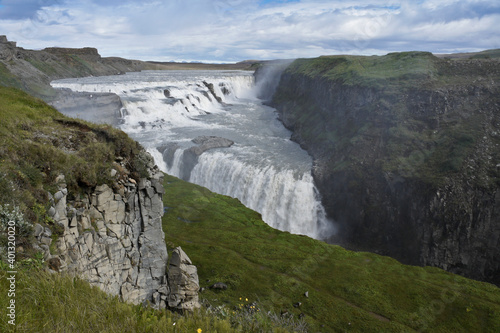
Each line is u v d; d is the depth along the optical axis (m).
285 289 30.88
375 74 79.00
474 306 29.58
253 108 115.31
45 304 8.18
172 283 16.84
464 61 78.25
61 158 14.23
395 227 56.47
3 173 11.91
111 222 15.29
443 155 58.16
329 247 40.38
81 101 73.00
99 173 15.09
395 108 68.25
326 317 27.61
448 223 51.81
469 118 62.72
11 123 15.20
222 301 27.88
